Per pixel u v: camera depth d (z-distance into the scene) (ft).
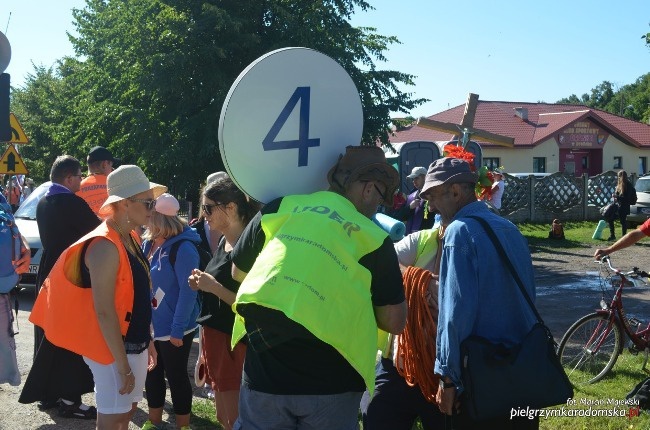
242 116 8.38
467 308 8.98
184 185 47.75
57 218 15.80
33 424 15.62
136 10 47.34
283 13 46.83
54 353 14.39
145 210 11.56
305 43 46.60
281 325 7.26
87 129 52.39
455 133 19.66
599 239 58.70
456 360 8.96
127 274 11.19
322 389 7.56
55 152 106.83
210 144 44.55
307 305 7.06
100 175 19.56
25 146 108.06
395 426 10.66
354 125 9.23
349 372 7.70
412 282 10.23
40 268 16.02
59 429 15.34
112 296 10.81
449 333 9.01
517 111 117.29
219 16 44.42
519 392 8.78
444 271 9.31
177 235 14.12
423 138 112.78
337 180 8.38
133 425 15.78
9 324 16.21
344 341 7.21
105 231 11.04
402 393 10.66
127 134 47.70
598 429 15.29
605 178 74.02
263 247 7.93
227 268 10.75
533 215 70.44
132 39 47.19
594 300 32.37
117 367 10.88
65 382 14.43
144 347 11.68
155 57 45.21
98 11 67.51
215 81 45.06
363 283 7.44
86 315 10.98
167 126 47.03
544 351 9.05
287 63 8.58
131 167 11.51
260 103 8.46
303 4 49.32
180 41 46.01
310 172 8.91
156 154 46.06
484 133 19.33
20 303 30.27
